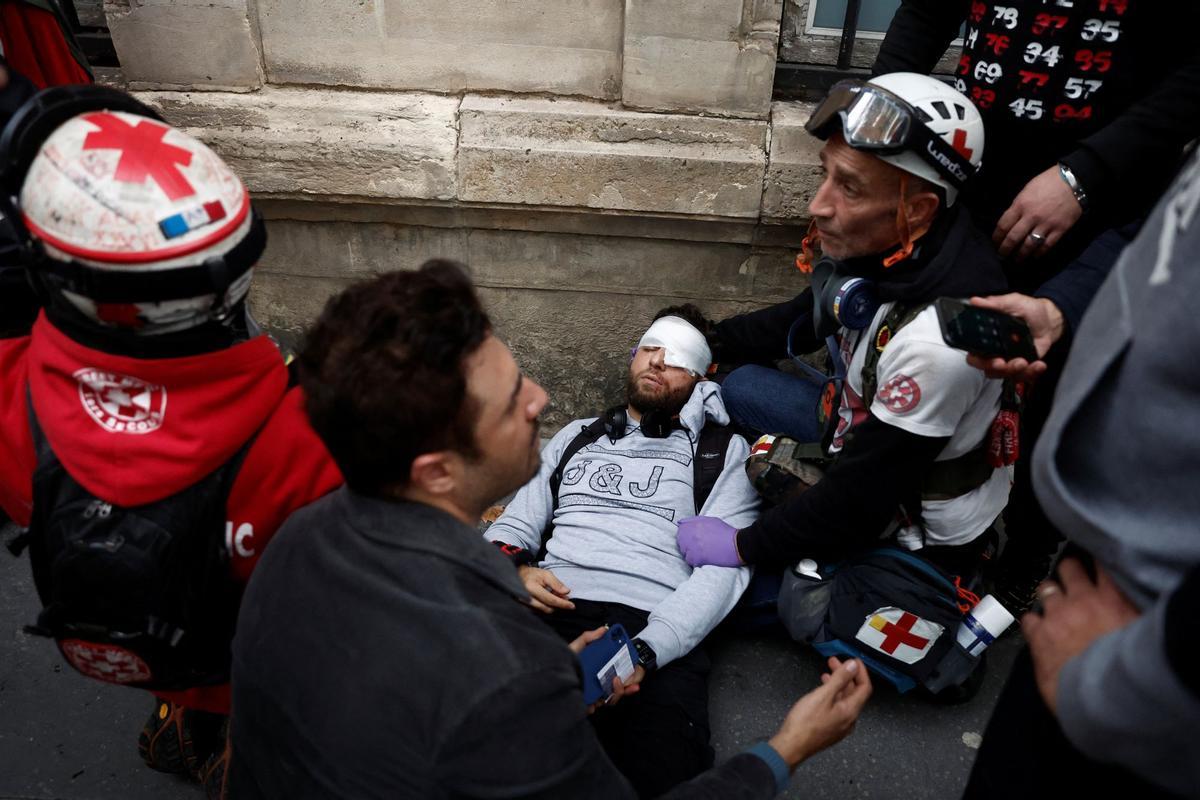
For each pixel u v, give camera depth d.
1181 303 0.73
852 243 1.72
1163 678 0.67
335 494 1.08
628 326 2.73
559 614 2.04
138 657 1.22
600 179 2.39
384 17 2.33
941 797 1.84
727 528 2.07
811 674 2.13
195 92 2.43
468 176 2.40
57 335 1.13
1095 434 0.84
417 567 0.95
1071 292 1.51
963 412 1.65
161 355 1.12
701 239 2.52
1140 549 0.79
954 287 1.63
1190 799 0.74
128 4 2.30
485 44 2.36
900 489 1.72
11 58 1.80
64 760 1.84
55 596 1.18
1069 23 1.62
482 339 0.95
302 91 2.45
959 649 1.86
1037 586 2.18
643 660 1.82
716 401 2.36
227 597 1.26
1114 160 1.58
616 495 2.21
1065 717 0.80
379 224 2.57
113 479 1.12
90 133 1.05
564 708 0.93
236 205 1.11
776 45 2.26
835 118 1.64
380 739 0.92
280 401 1.22
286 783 1.01
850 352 1.89
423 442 0.93
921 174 1.59
